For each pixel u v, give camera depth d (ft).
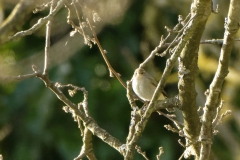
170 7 52.47
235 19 18.83
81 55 50.80
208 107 20.08
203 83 51.34
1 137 49.49
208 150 20.29
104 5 28.17
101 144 50.19
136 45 52.75
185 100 21.49
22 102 49.24
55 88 22.07
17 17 13.66
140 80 30.32
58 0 20.63
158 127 52.85
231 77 49.85
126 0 28.91
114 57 51.80
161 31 52.31
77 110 22.67
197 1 19.01
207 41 22.52
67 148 49.06
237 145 50.19
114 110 51.19
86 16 20.92
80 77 49.49
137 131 20.10
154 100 19.56
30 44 51.16
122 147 21.76
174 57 18.84
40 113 48.34
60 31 37.78
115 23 49.26
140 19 52.95
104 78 51.75
